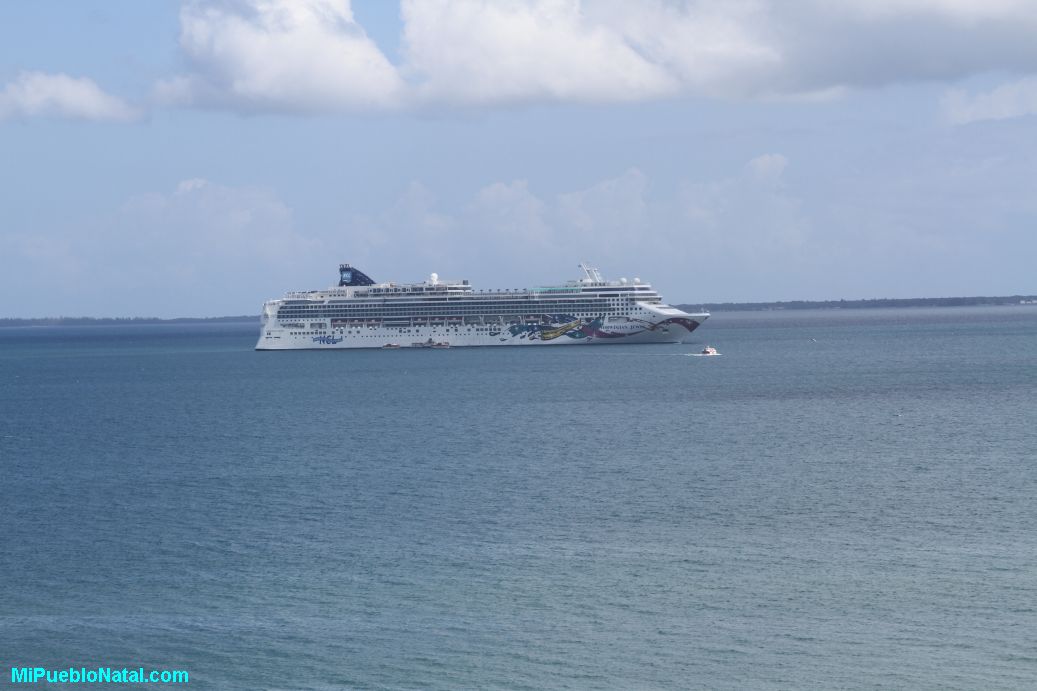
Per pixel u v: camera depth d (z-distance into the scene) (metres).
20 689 63.34
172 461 134.62
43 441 159.00
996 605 72.00
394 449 140.75
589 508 100.44
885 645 66.31
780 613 71.62
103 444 153.62
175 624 72.00
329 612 73.44
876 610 71.62
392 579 79.69
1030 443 135.38
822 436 145.75
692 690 61.53
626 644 67.38
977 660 64.06
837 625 69.38
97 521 99.50
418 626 70.81
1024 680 61.62
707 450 134.38
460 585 78.12
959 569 79.38
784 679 62.44
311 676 64.19
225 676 64.50
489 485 112.69
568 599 74.88
